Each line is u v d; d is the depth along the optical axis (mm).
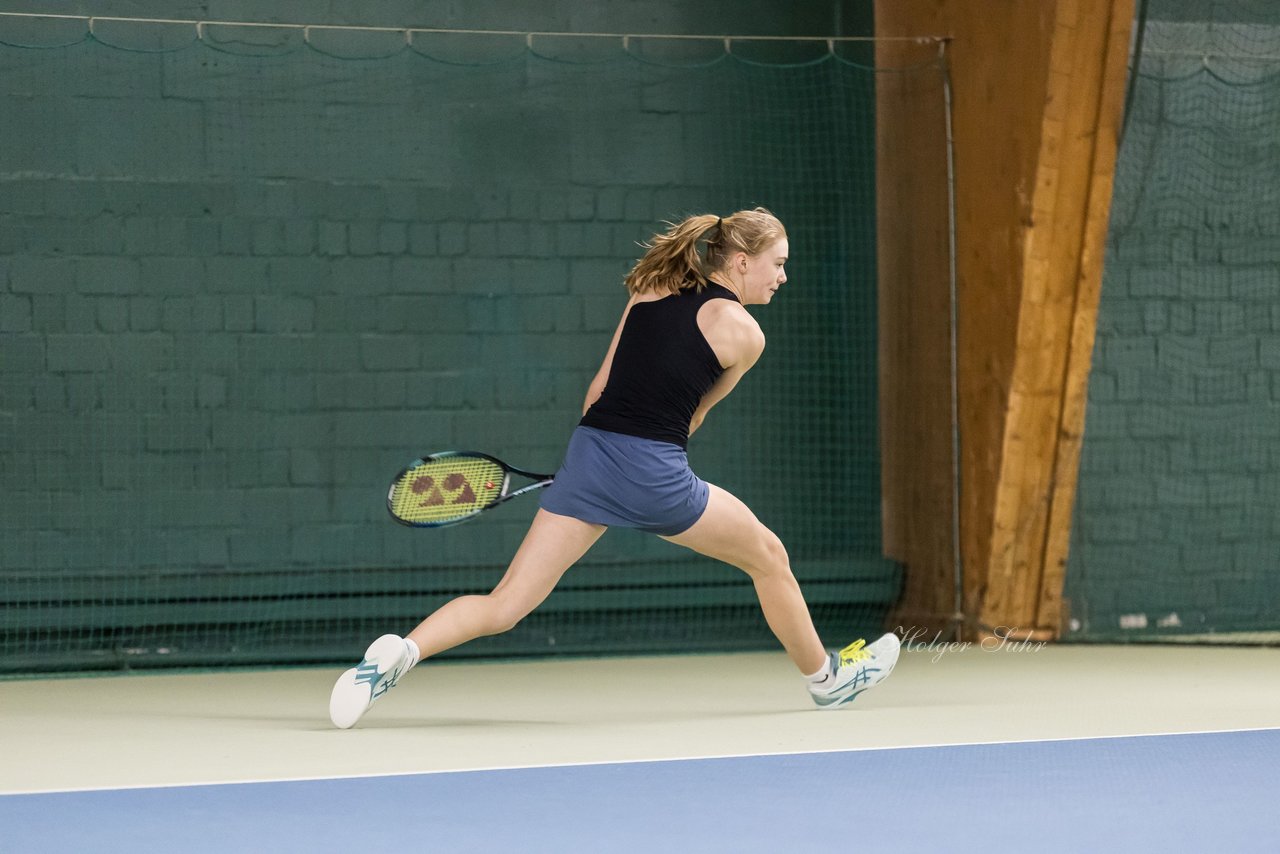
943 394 20000
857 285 21031
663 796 9016
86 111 19125
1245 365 21172
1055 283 18469
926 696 14484
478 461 12609
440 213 20141
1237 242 21125
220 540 19281
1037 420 18953
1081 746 11000
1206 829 8031
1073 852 7484
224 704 14398
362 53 19984
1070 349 18734
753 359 12336
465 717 13227
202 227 19406
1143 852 7484
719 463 20688
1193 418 21031
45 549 18719
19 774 10133
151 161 19297
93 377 18984
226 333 19406
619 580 19844
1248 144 20984
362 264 19875
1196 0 20578
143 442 19109
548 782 9523
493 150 20359
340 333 19781
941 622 19906
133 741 11773
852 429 20984
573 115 20625
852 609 20547
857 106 21094
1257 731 11789
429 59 20172
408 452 19938
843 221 21062
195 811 8656
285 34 19750
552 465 20406
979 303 19359
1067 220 18328
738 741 11461
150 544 19062
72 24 19125
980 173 19250
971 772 9852
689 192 20938
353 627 19234
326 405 19703
